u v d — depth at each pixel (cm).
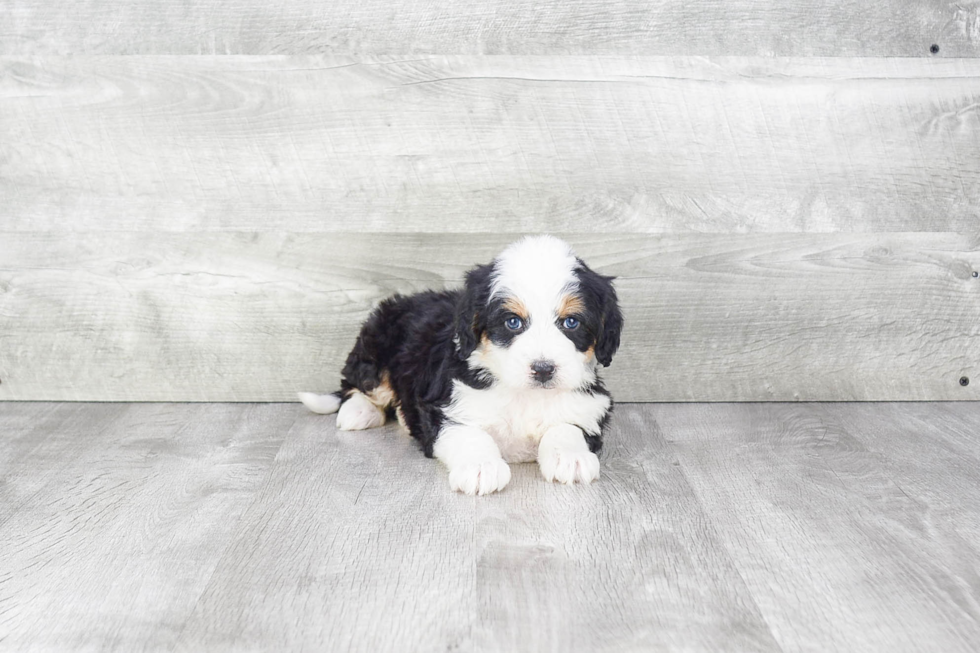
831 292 257
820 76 246
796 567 154
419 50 243
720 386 261
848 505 182
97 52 243
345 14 241
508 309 191
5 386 259
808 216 253
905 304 258
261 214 251
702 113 247
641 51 244
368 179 249
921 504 183
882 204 253
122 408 254
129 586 147
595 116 246
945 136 250
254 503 183
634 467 205
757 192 251
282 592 145
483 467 185
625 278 254
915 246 255
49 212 251
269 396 260
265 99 245
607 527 171
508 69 244
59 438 226
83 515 176
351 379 241
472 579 149
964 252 256
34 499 185
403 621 136
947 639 132
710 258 254
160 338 258
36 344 257
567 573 152
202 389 261
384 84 245
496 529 169
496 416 202
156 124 246
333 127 247
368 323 240
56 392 260
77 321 256
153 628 135
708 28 244
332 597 143
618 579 150
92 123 246
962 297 258
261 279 254
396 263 254
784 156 250
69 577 150
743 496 187
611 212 251
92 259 252
